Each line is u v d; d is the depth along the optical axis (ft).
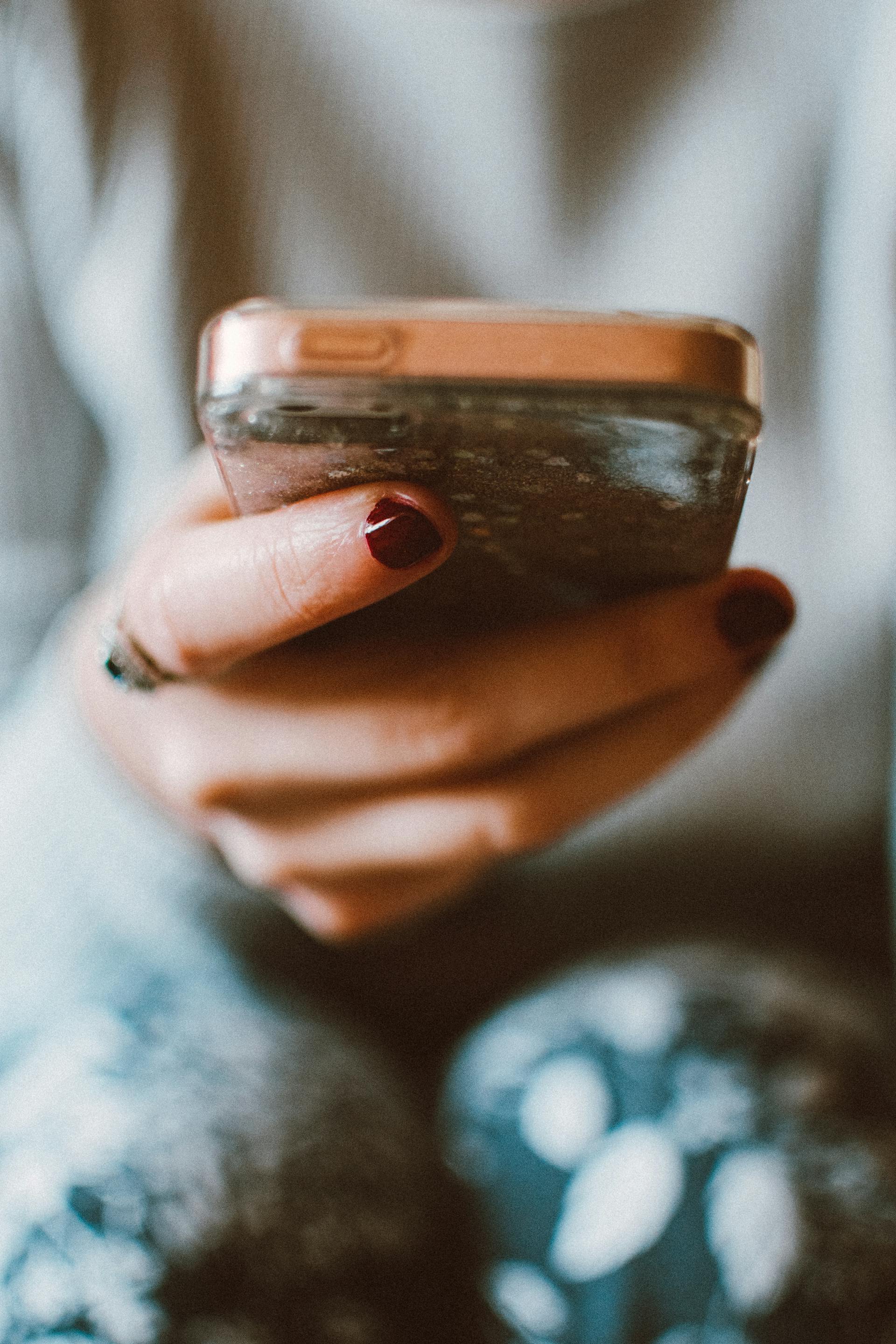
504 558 0.99
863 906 1.99
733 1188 1.30
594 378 0.85
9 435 2.10
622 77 1.84
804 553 1.88
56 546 2.19
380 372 0.85
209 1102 1.28
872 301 1.81
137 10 1.84
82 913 1.73
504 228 1.91
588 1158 1.41
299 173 1.91
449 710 1.14
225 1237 1.18
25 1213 1.16
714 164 1.85
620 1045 1.54
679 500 0.92
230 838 1.30
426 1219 1.30
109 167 1.89
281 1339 1.14
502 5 1.81
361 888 1.31
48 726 1.94
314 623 0.97
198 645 1.03
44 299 2.06
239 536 0.95
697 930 1.97
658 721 1.18
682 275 1.88
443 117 1.88
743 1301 1.24
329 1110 1.33
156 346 1.91
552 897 1.96
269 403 0.86
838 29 1.79
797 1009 1.58
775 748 1.89
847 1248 1.25
